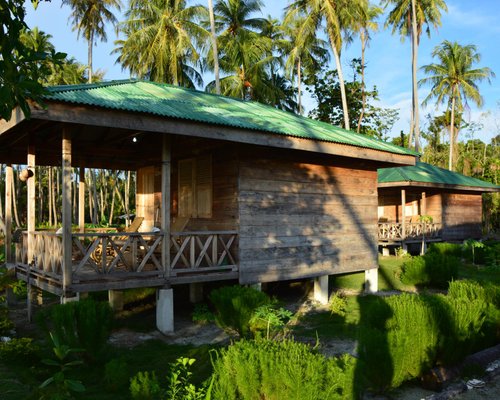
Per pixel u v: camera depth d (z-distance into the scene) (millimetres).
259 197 9109
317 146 9070
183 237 9578
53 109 6031
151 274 7523
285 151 9641
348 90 37812
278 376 3734
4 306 8586
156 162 11430
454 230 22516
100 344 5965
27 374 5371
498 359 6539
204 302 10117
